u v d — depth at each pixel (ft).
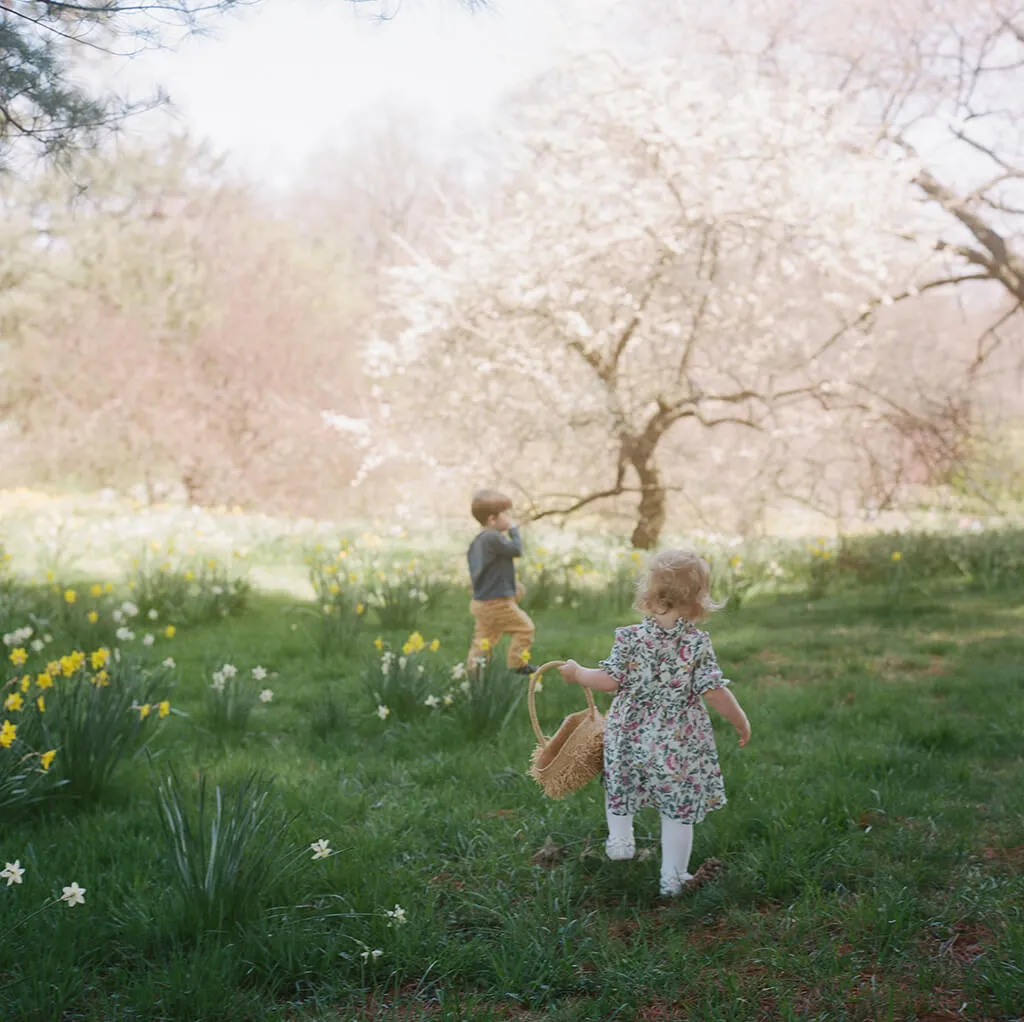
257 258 84.84
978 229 48.60
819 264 46.75
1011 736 18.85
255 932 10.88
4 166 16.53
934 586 40.57
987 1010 9.50
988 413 53.88
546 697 22.21
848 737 19.19
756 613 35.53
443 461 53.67
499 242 49.32
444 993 10.06
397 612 32.37
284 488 80.33
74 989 9.73
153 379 79.05
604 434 51.98
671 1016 9.64
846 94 50.55
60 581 37.22
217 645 28.71
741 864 12.81
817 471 53.57
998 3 47.34
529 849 13.78
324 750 18.76
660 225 46.42
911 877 12.41
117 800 15.55
